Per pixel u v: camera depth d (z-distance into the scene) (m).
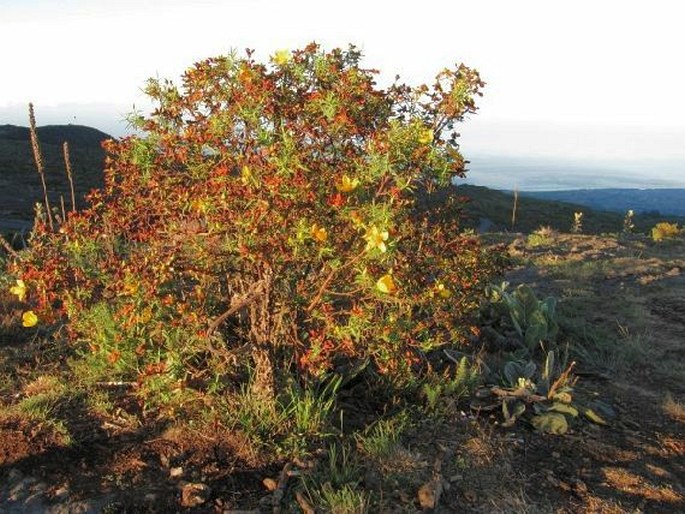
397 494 3.26
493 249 4.24
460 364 4.57
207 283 3.69
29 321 3.30
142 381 3.57
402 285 3.28
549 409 4.35
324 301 3.47
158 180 3.52
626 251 11.70
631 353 5.98
